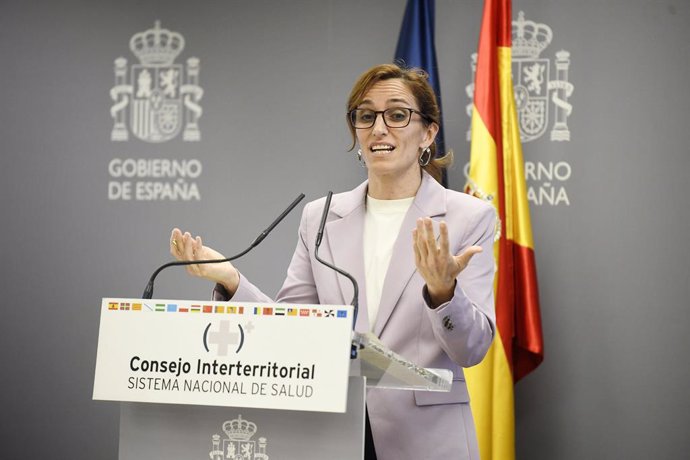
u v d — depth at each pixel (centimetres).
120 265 973
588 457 885
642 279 886
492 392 830
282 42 962
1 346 983
